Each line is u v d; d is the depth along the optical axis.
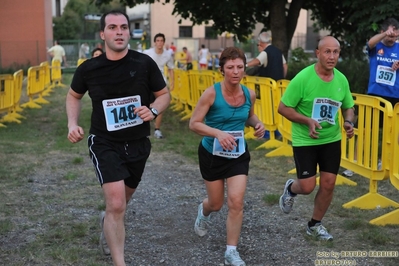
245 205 11.98
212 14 27.66
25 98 35.44
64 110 29.53
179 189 13.45
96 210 11.70
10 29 61.72
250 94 8.64
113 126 7.98
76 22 99.31
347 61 25.33
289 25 26.42
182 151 17.94
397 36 14.14
